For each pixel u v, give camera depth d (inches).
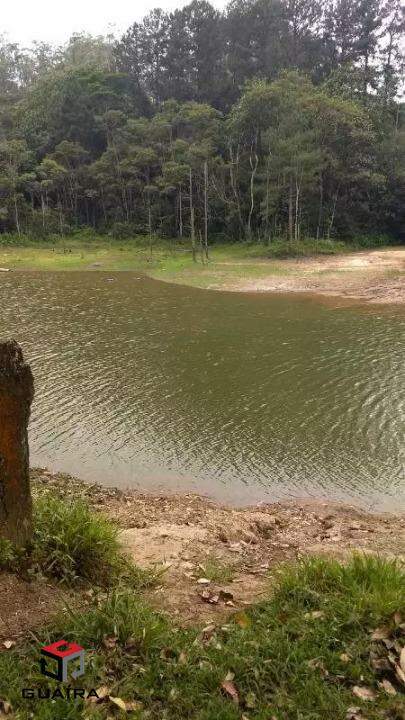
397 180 2134.6
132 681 130.8
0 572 160.2
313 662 137.2
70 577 167.5
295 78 1945.1
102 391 506.3
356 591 159.5
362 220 2165.4
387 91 2393.0
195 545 231.3
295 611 156.8
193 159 1967.3
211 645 143.4
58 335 730.8
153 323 813.9
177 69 2603.3
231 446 394.0
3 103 2815.0
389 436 410.9
